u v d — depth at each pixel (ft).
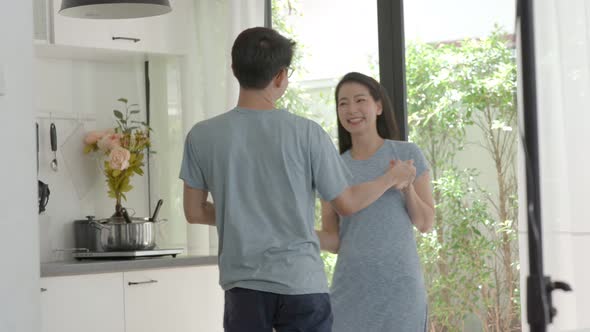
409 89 11.66
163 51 13.60
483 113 10.89
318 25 12.95
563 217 8.78
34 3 12.44
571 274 8.69
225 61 13.93
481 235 10.91
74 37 12.69
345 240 8.78
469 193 11.05
